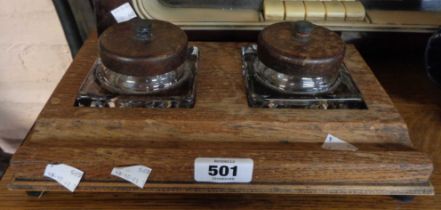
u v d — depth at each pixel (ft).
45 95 3.24
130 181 1.44
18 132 3.53
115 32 1.68
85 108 1.58
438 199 1.54
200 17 2.24
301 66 1.57
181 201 1.51
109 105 1.61
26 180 1.45
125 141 1.51
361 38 2.25
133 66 1.54
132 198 1.52
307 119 1.55
